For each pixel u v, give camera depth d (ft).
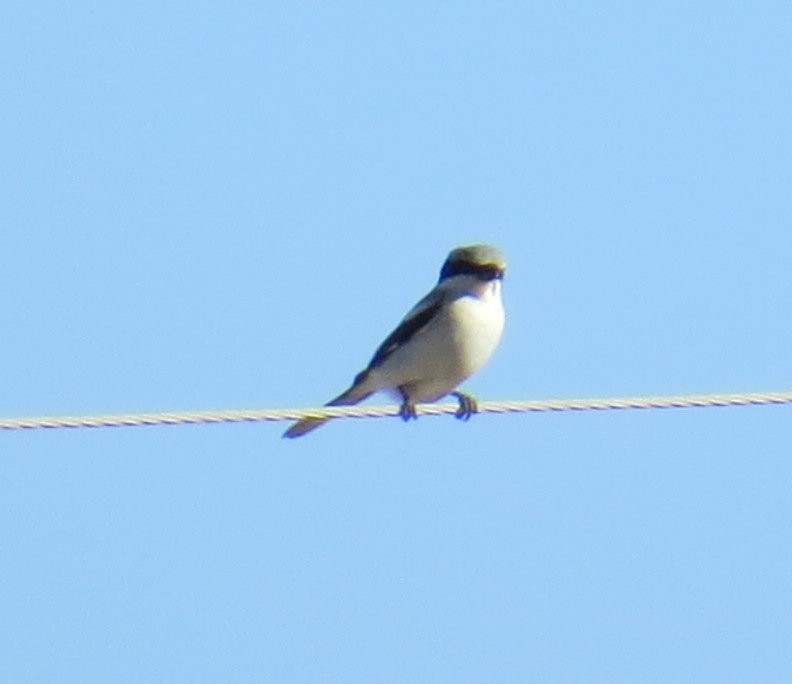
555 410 43.55
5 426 40.65
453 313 52.19
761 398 43.19
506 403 44.09
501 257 52.75
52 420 40.83
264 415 42.37
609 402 43.37
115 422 41.09
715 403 43.29
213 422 42.09
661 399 43.62
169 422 41.45
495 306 52.80
